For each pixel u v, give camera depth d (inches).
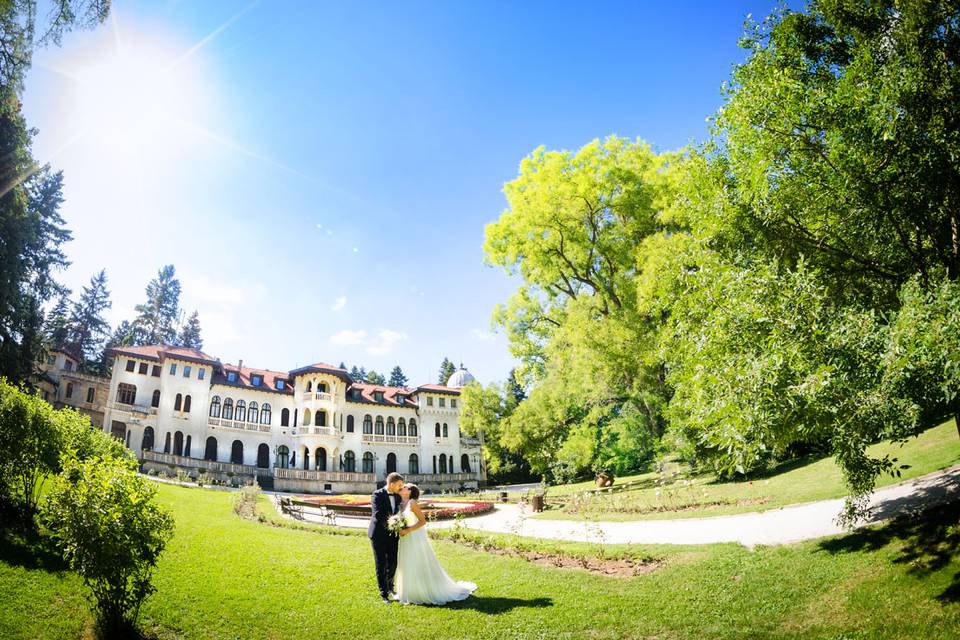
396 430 2384.4
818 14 379.6
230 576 364.5
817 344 274.1
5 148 1018.7
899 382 249.6
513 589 349.1
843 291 369.1
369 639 264.8
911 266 345.7
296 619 292.2
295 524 663.8
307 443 2028.8
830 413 276.2
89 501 249.8
